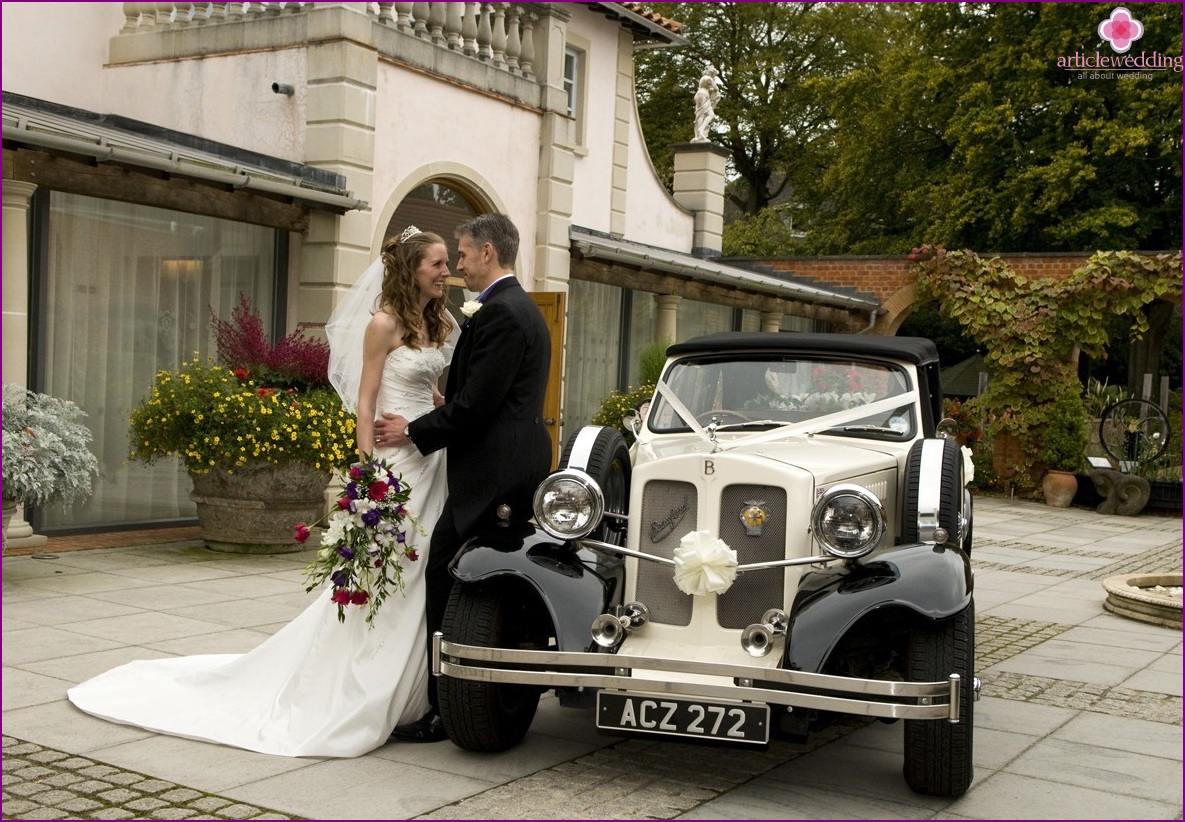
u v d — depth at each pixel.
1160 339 25.20
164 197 8.37
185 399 7.92
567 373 13.66
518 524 4.35
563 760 4.22
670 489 4.23
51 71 10.43
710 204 18.53
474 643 4.04
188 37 10.40
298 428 8.01
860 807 3.80
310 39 9.65
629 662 3.73
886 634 4.12
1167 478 16.27
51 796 3.59
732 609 4.12
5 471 6.68
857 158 27.34
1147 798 3.96
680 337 16.64
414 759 4.17
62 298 8.42
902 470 4.77
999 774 4.20
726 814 3.69
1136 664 6.22
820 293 17.36
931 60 25.64
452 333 4.96
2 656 5.25
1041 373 17.14
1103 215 22.00
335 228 9.55
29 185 7.58
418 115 10.49
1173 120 21.77
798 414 5.10
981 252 25.28
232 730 4.30
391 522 4.36
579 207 15.62
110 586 6.95
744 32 32.47
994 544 12.01
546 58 12.14
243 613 6.35
